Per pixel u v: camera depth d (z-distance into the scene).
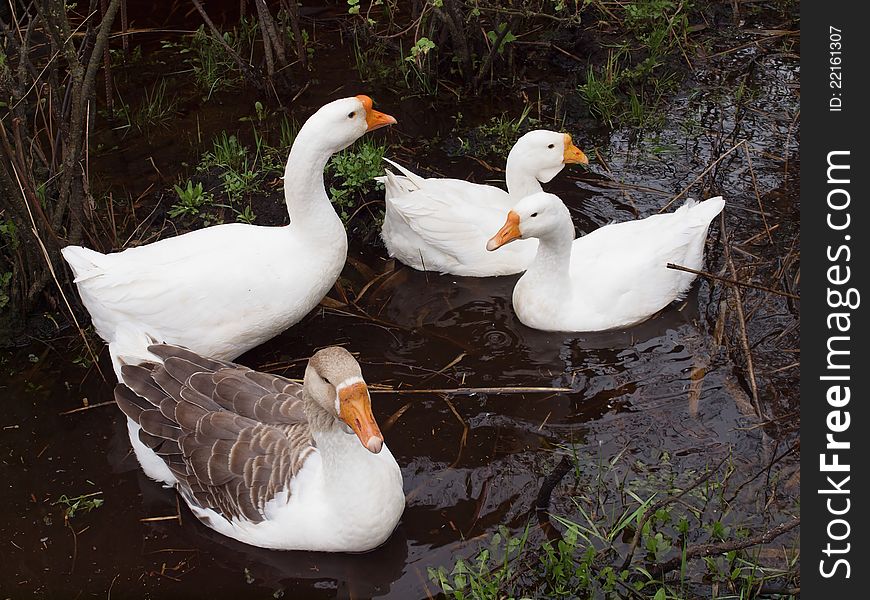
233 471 2.33
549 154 2.94
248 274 2.60
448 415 2.60
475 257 2.90
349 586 2.33
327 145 2.63
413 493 2.46
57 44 2.64
